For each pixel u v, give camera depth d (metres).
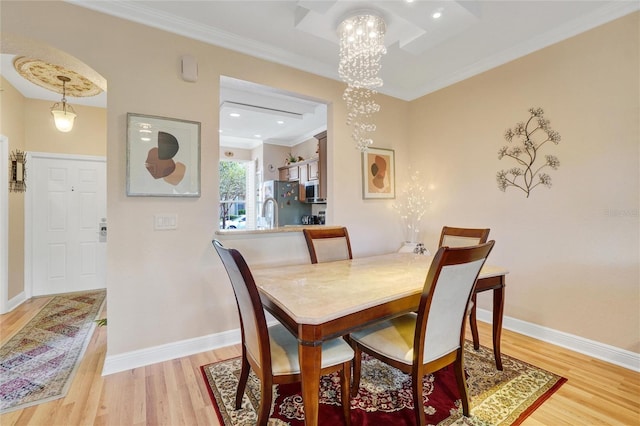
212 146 2.49
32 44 1.96
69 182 4.15
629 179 2.19
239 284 1.43
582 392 1.89
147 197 2.24
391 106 3.73
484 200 3.10
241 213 8.09
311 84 3.04
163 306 2.31
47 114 3.99
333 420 1.64
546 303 2.64
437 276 1.39
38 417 1.65
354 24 2.13
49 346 2.54
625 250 2.21
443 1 2.01
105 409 1.72
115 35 2.13
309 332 1.27
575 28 2.42
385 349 1.60
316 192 5.28
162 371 2.14
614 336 2.26
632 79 2.17
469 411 1.67
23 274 3.82
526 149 2.76
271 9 2.21
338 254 2.61
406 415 1.68
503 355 2.38
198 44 2.44
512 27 2.47
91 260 4.29
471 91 3.21
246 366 1.70
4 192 3.38
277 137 6.25
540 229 2.67
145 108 2.23
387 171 3.67
